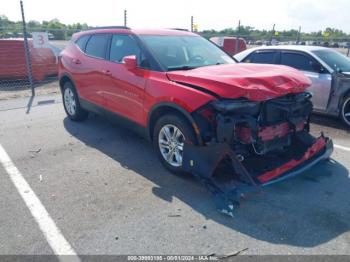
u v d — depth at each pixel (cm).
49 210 333
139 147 512
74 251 273
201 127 355
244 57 772
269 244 283
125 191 372
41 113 729
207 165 346
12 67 1108
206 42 519
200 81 356
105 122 649
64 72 621
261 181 346
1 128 611
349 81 605
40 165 443
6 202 348
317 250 276
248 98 330
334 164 449
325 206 343
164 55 434
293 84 366
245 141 345
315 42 1820
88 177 407
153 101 403
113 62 492
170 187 381
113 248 277
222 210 325
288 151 420
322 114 684
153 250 275
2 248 276
